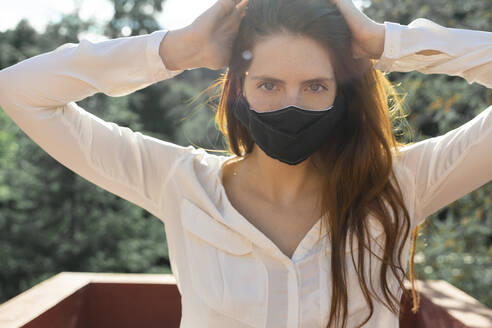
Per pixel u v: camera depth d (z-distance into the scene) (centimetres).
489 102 352
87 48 123
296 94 113
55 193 778
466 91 362
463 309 174
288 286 120
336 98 119
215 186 130
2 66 1077
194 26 120
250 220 128
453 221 420
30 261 759
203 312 122
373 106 127
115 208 838
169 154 135
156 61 122
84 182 778
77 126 126
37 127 123
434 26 119
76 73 122
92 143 127
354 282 122
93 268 764
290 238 126
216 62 123
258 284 120
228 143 140
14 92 121
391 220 126
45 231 775
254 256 121
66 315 180
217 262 123
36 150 760
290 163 120
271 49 111
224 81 136
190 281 126
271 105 115
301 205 129
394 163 132
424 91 394
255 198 130
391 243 125
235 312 119
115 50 123
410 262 143
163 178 133
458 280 372
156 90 1392
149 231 873
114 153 130
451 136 129
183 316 127
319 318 119
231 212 123
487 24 360
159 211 135
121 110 834
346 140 128
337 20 113
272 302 119
